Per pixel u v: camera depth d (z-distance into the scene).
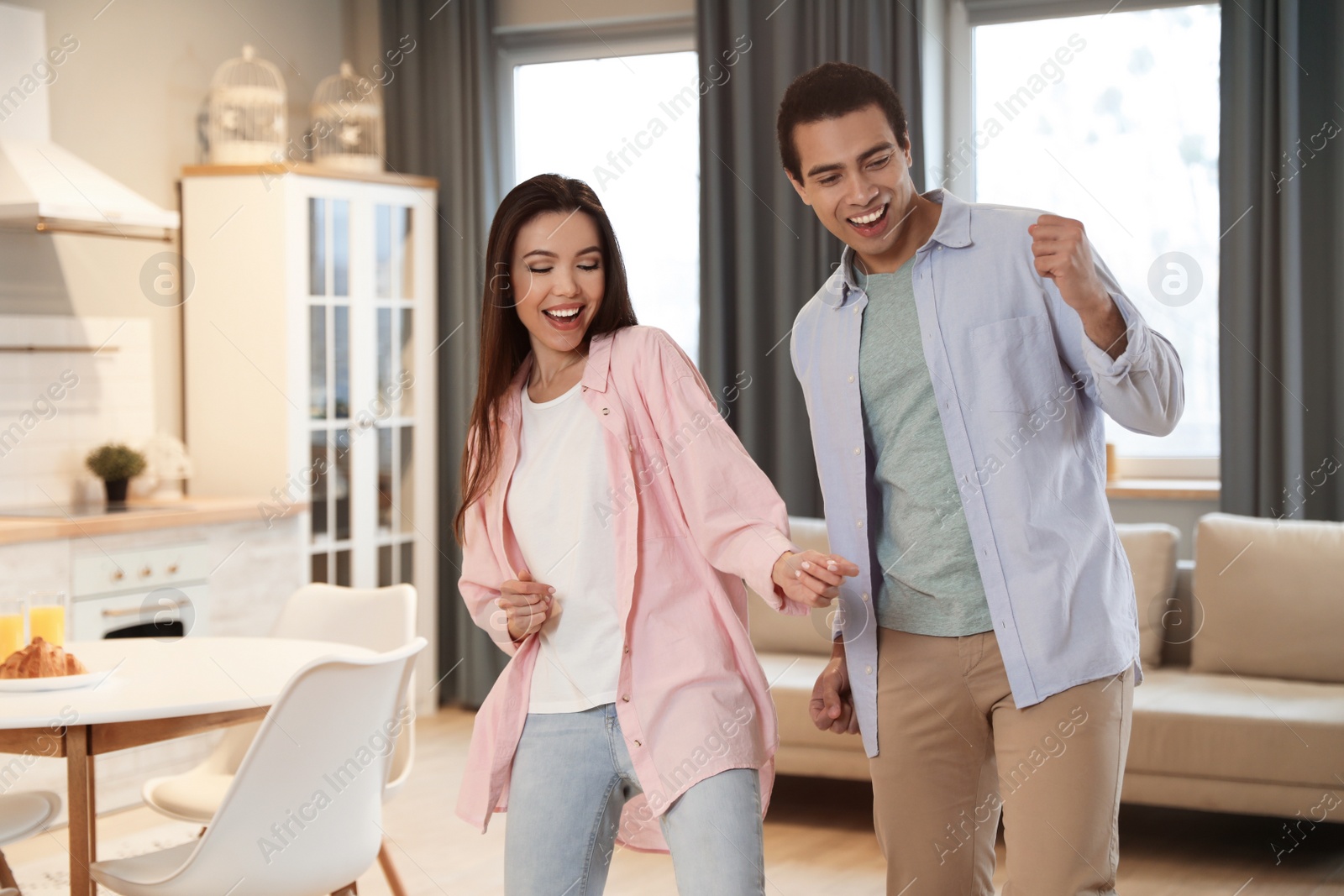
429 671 4.86
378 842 2.22
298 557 4.38
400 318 4.81
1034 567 1.55
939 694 1.64
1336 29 3.66
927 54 4.14
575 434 1.57
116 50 4.33
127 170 4.38
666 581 1.54
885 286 1.68
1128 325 1.44
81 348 4.20
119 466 4.05
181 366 4.55
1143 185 4.16
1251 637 3.34
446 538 4.95
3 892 2.25
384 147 5.04
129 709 1.98
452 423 4.95
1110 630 1.54
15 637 2.35
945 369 1.60
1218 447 4.09
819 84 1.60
